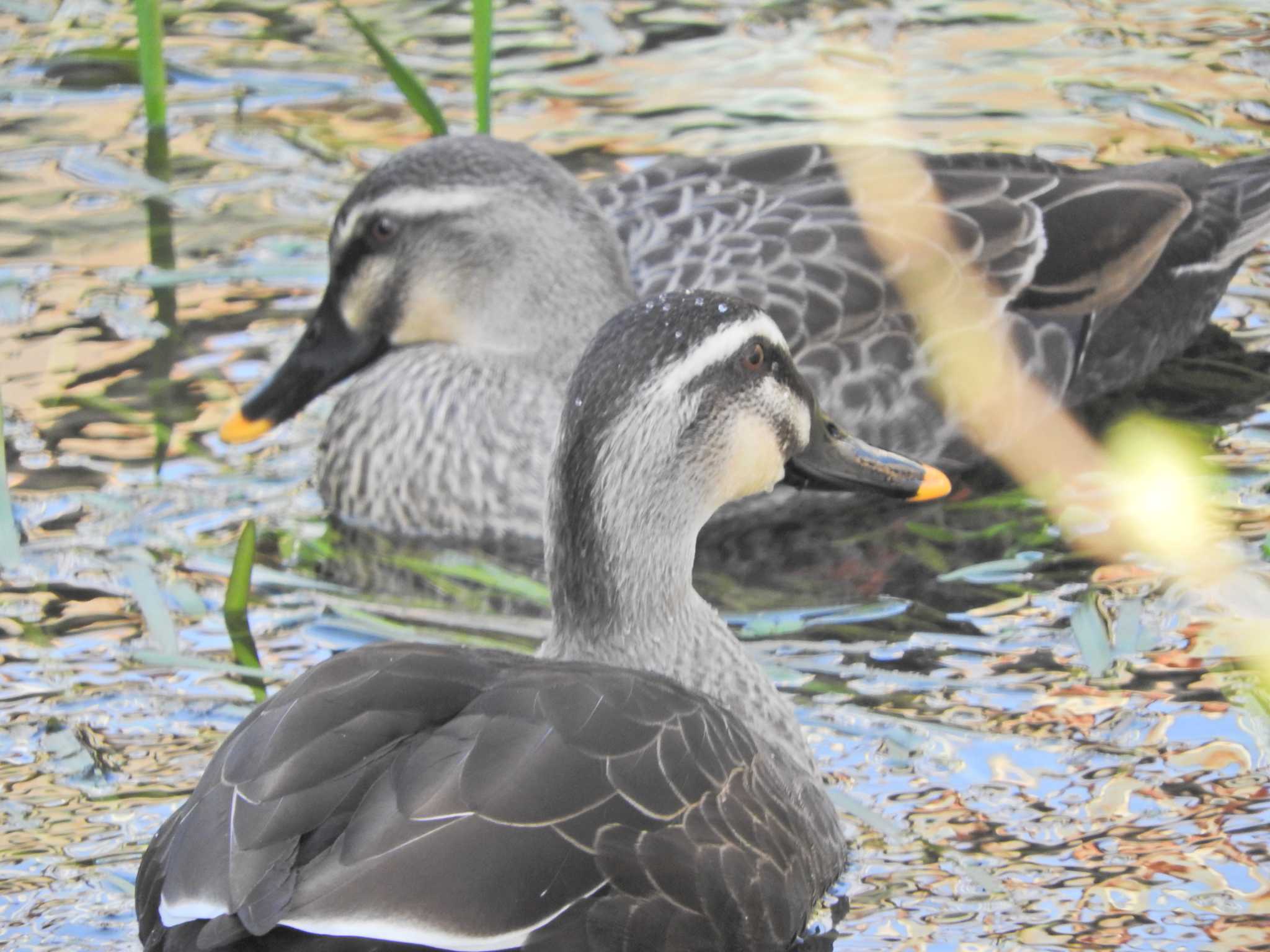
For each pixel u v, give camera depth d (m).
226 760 8.02
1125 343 14.24
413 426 13.05
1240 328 14.88
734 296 10.10
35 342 13.98
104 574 11.79
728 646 9.88
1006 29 17.92
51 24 17.86
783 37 17.81
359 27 14.31
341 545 12.68
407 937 7.32
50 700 10.65
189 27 17.89
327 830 7.55
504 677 8.23
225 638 11.27
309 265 14.71
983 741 10.29
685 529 9.87
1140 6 18.12
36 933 8.91
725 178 14.55
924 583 11.87
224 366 13.82
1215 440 13.38
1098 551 12.09
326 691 8.02
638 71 17.25
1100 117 16.52
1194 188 14.73
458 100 16.69
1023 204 14.10
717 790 8.42
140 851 9.45
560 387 13.27
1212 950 8.77
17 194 15.60
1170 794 9.83
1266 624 11.20
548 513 9.63
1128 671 10.84
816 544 12.41
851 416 13.31
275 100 16.88
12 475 12.69
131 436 13.13
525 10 18.03
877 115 16.47
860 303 13.44
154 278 14.60
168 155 16.14
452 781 7.68
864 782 9.99
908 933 8.95
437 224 13.25
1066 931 8.91
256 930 7.18
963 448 13.72
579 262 13.38
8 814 9.72
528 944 7.64
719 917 8.25
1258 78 17.11
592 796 7.93
